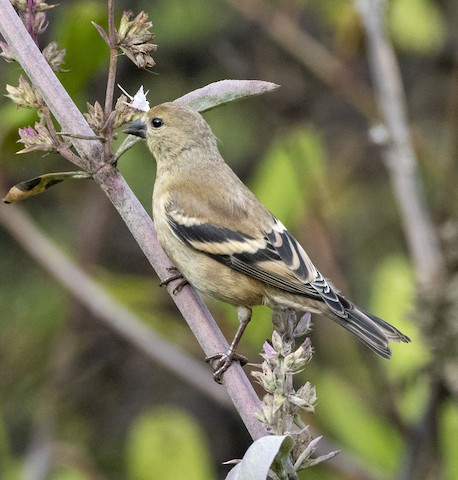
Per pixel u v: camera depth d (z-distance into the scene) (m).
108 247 14.04
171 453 11.03
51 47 6.93
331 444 10.80
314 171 11.98
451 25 14.97
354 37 12.89
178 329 12.48
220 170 8.91
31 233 11.49
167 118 8.98
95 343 13.34
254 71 13.72
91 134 6.70
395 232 14.02
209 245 8.31
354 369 11.82
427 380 10.38
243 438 13.59
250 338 10.82
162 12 13.79
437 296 9.45
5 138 9.78
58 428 13.02
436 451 10.15
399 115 11.09
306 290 8.12
